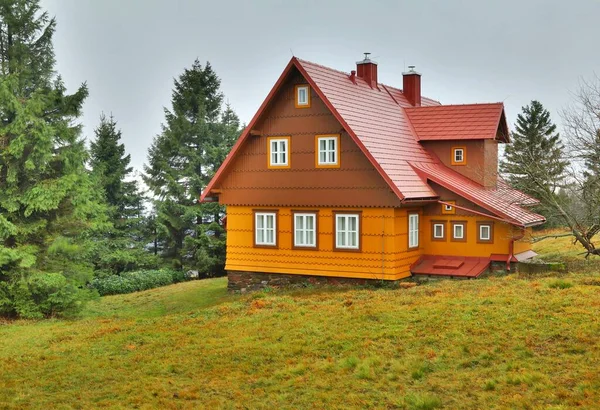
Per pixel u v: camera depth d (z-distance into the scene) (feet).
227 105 175.11
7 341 73.10
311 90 101.40
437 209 103.91
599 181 90.79
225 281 130.82
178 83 176.14
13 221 95.25
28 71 97.04
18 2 99.50
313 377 50.31
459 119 113.80
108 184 170.19
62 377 55.62
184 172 162.50
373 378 48.88
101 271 153.17
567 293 64.75
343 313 67.77
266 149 105.70
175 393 49.78
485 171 109.91
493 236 99.91
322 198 100.94
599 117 89.25
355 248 98.58
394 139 106.42
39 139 91.45
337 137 99.40
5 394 52.29
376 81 121.70
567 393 42.06
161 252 174.91
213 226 158.40
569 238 136.36
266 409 45.37
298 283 103.76
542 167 97.60
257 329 65.46
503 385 44.73
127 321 79.46
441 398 44.01
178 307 104.73
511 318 57.82
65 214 98.17
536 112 187.01
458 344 53.42
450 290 75.46
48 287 94.48
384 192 95.61
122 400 49.34
